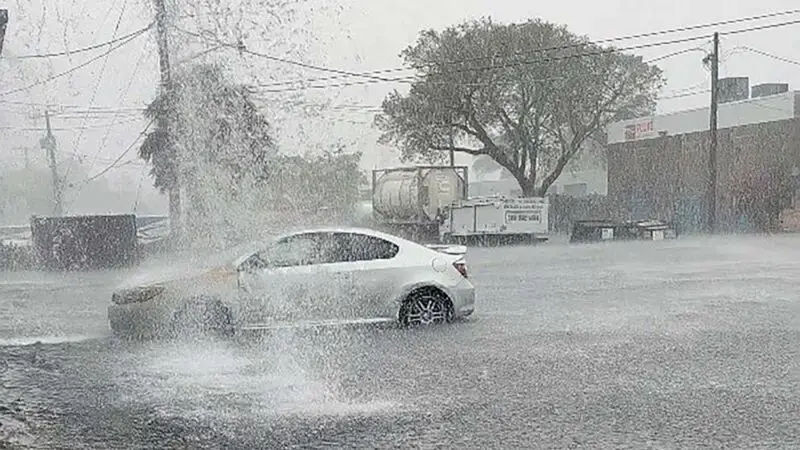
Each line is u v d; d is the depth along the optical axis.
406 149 44.06
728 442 6.07
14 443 6.22
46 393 7.75
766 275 18.75
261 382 8.15
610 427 6.48
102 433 6.48
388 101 43.03
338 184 14.46
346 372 8.57
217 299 10.67
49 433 6.46
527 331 11.05
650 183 48.91
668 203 47.50
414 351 9.67
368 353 9.57
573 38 44.88
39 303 16.03
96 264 25.64
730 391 7.62
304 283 10.94
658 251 28.86
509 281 18.52
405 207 37.75
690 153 46.53
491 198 37.19
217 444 6.18
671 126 47.66
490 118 44.44
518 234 35.72
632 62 46.72
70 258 25.61
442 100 43.47
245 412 7.05
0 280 22.28
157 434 6.45
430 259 11.59
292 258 11.09
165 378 8.39
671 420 6.66
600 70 45.25
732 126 43.84
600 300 14.63
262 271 10.85
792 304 13.71
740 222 42.81
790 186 40.84
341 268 11.12
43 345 10.54
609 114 48.75
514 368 8.68
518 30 44.16
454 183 37.91
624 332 10.98
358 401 7.38
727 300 14.35
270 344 10.21
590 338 10.52
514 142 45.88
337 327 11.06
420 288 11.42
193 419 6.84
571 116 45.28
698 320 12.03
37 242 25.64
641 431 6.36
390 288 11.26
